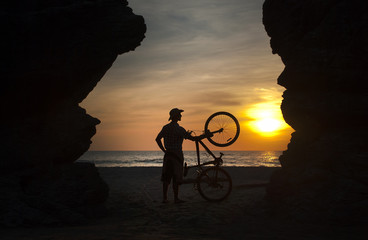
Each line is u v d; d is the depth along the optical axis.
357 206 5.23
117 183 11.83
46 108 6.92
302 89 6.74
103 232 4.52
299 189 6.14
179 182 7.48
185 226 5.24
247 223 5.43
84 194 6.54
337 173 5.91
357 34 5.90
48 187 6.33
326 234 4.52
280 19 7.14
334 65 6.05
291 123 7.18
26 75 6.20
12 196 5.63
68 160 7.38
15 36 6.05
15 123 6.62
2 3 6.10
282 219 5.73
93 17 6.74
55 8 6.31
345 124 6.28
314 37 6.25
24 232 4.52
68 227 5.23
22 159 6.33
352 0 6.03
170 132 7.57
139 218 6.13
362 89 6.03
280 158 7.36
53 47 6.39
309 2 6.41
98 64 6.97
